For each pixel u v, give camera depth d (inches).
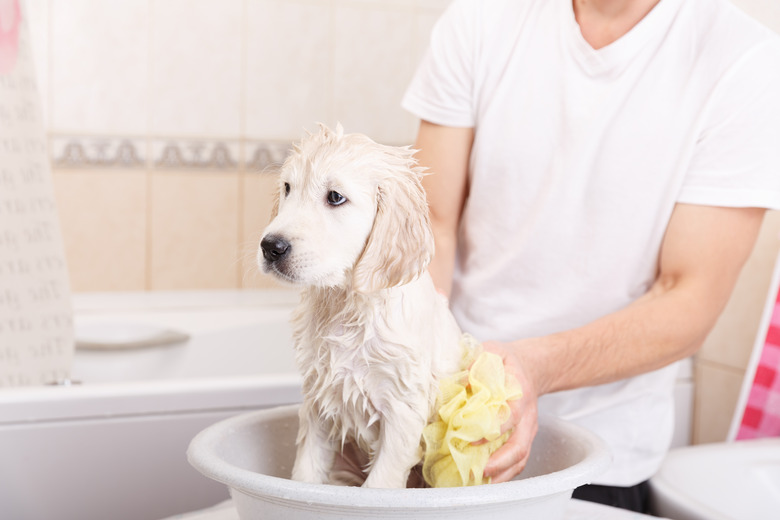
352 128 92.1
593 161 38.3
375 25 91.4
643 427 39.7
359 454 28.2
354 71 91.4
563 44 39.2
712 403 63.0
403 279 25.4
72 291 84.8
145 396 44.0
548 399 40.0
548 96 39.6
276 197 29.6
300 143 28.2
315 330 26.5
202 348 74.4
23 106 45.7
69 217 83.9
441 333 27.7
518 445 26.4
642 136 37.7
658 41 37.7
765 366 52.1
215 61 86.4
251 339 76.1
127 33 83.4
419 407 25.4
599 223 38.5
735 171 36.2
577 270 39.2
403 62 93.0
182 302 78.6
